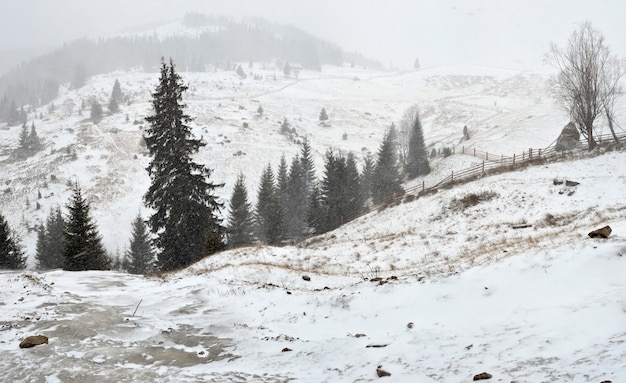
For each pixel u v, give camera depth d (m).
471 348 6.05
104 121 120.44
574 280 7.58
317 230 49.78
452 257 19.08
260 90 180.25
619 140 35.66
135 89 180.25
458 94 170.00
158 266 27.72
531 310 7.00
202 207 27.20
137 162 91.31
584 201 24.47
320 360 6.77
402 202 40.25
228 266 16.72
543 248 10.02
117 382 6.13
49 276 16.22
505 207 27.75
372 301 9.45
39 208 74.44
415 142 64.38
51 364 6.75
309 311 9.84
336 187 52.19
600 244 8.84
